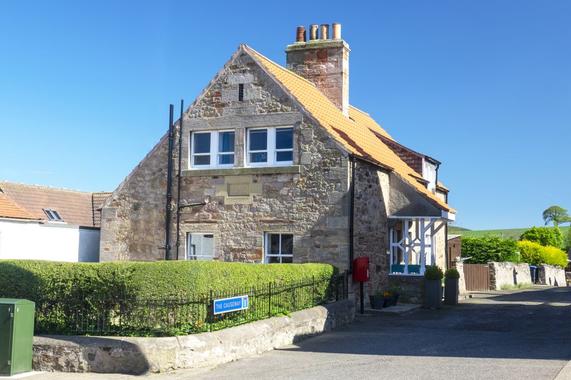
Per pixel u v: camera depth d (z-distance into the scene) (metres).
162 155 21.30
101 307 11.73
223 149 20.73
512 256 40.38
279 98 19.88
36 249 24.56
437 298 21.23
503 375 10.02
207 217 20.50
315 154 19.31
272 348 13.17
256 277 13.68
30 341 11.12
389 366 11.11
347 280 18.41
